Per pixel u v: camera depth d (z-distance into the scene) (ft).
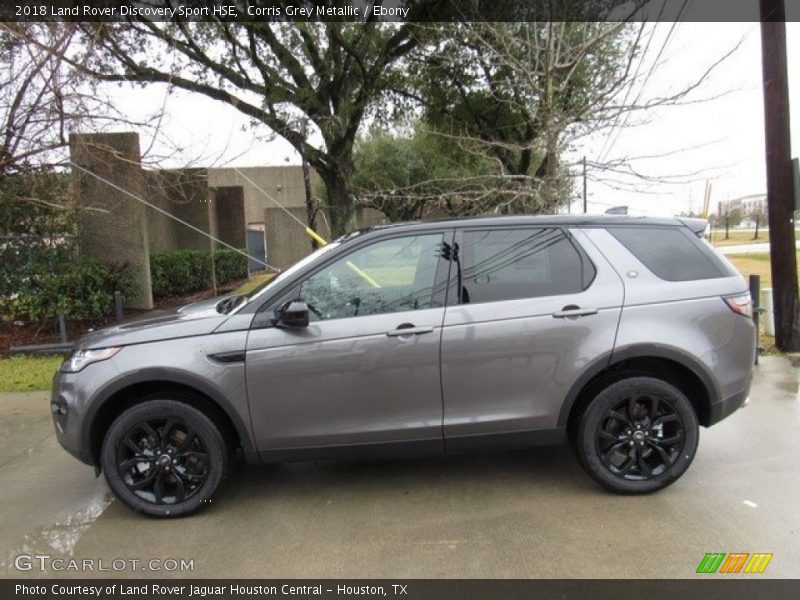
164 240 55.62
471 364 11.64
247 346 11.41
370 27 35.81
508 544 10.44
